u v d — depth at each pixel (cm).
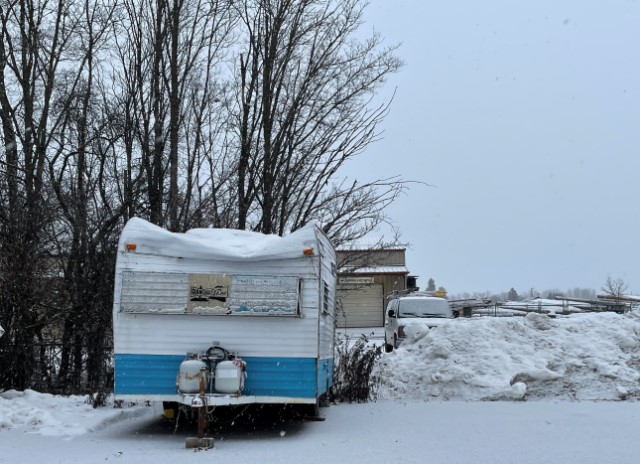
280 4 1938
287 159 1889
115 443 863
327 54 1969
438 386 1405
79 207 1503
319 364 940
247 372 906
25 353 1284
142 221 948
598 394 1364
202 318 916
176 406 998
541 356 1448
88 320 1387
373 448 811
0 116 1642
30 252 1288
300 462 720
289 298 915
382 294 3919
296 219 1862
